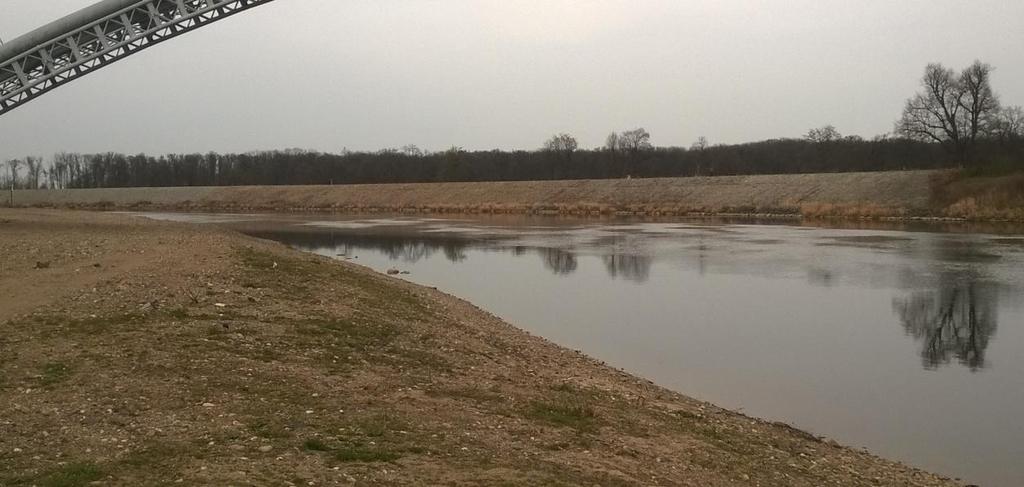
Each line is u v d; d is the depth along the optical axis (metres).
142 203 109.62
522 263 35.91
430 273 32.28
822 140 114.69
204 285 16.88
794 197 71.88
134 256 21.52
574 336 18.84
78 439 7.28
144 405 8.58
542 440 8.79
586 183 91.25
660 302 24.20
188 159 145.12
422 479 6.77
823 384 14.36
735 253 38.25
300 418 8.46
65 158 146.00
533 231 56.62
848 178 71.56
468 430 8.77
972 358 16.42
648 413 11.13
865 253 37.19
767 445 10.23
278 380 10.12
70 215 54.38
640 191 84.88
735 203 75.00
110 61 41.75
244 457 6.96
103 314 13.45
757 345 17.81
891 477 9.51
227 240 29.52
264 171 135.25
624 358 16.50
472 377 11.93
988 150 71.19
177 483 6.17
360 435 8.00
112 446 7.11
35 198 115.00
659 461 8.63
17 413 8.05
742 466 8.99
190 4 42.38
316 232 57.19
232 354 11.30
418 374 11.59
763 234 50.22
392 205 97.00
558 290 27.06
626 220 69.81
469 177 122.19
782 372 15.31
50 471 6.34
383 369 11.59
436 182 116.94
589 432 9.51
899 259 34.38
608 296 25.55
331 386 10.12
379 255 40.19
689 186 82.50
